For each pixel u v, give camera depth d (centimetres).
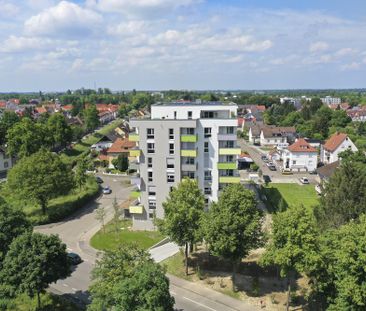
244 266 4934
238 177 6388
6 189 7262
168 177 6309
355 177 4903
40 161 6894
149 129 6216
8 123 14450
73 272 4959
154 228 6375
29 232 3969
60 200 7869
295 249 3441
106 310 3300
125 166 10950
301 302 4084
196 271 4862
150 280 2975
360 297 3088
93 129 18888
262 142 15600
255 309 4003
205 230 4059
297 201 7994
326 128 16162
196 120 6181
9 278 3625
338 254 3300
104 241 5928
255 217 4047
